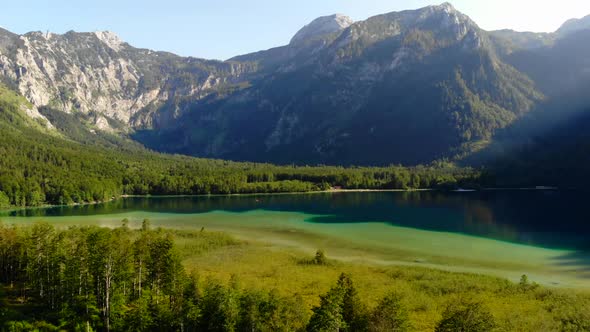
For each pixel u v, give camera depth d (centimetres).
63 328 5241
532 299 6088
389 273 7556
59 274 5778
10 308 5744
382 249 10000
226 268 7881
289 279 7094
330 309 4109
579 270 8200
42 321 5359
